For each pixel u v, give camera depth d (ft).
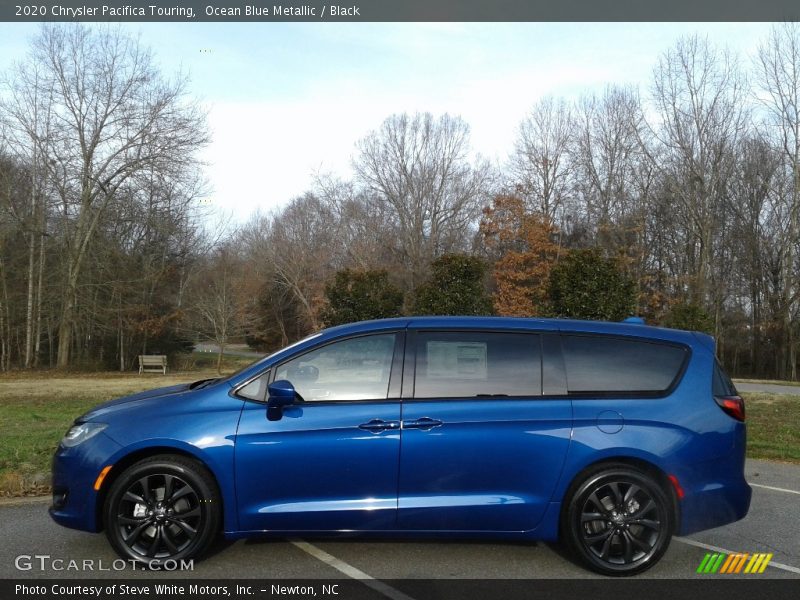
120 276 106.93
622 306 47.01
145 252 111.24
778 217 132.46
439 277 50.85
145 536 14.88
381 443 14.64
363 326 15.78
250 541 16.61
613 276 47.26
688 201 129.29
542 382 15.29
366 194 151.33
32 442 29.17
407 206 147.43
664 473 14.96
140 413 15.10
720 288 133.08
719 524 15.20
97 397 56.24
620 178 142.61
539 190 149.07
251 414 14.84
